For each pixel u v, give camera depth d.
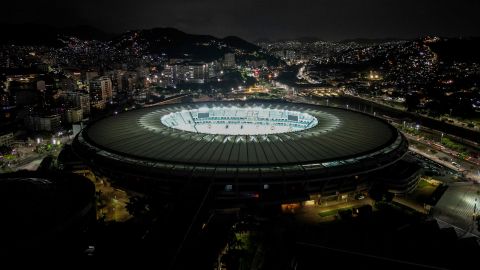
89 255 88.56
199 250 94.75
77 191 106.75
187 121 198.50
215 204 116.94
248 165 116.56
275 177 113.56
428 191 150.00
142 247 82.31
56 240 88.94
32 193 103.00
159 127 156.25
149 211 109.81
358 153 127.88
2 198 99.44
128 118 177.25
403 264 91.44
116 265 79.12
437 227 112.19
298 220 117.06
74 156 160.75
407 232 107.50
